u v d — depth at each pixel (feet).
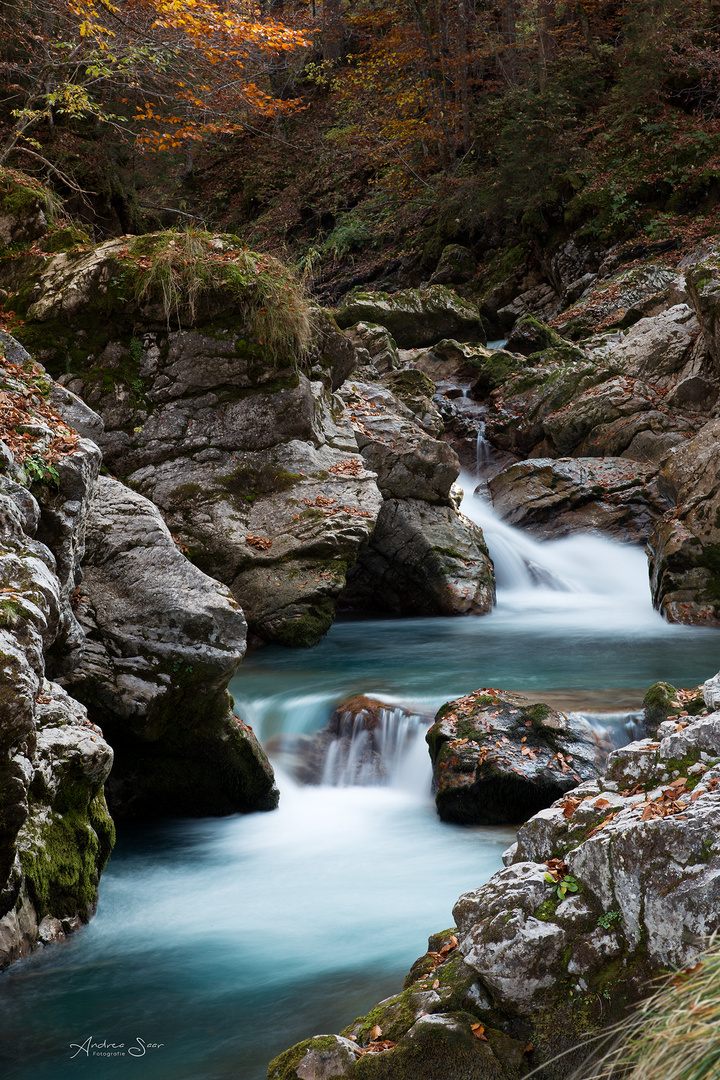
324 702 26.03
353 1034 11.07
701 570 37.37
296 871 19.74
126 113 58.54
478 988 10.69
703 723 12.01
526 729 22.53
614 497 48.24
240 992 14.78
